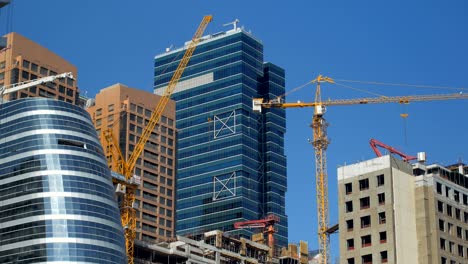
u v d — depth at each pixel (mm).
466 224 195750
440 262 183500
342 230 189625
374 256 182625
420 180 190125
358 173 191750
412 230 186000
